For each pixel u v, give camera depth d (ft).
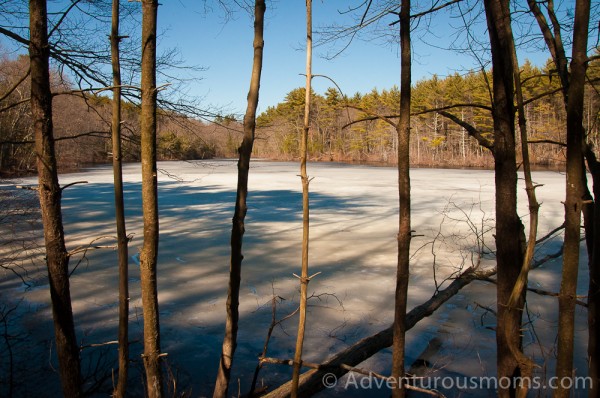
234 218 8.40
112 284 24.14
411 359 15.51
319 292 22.99
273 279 25.39
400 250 6.68
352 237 36.68
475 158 160.86
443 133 168.96
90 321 19.07
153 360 7.38
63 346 8.30
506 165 7.23
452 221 43.27
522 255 7.34
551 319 18.38
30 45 7.75
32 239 34.27
